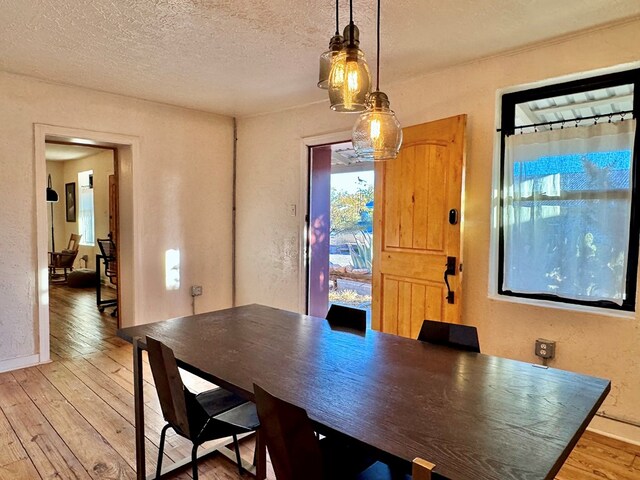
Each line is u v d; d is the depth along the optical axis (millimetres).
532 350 2793
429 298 3123
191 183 4590
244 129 4840
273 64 3143
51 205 8852
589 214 2543
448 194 2986
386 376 1538
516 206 2834
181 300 4582
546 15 2324
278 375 1542
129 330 2152
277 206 4531
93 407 2840
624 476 2145
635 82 2465
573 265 2607
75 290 7094
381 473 1502
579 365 2619
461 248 2934
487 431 1135
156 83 3619
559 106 2811
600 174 2498
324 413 1234
